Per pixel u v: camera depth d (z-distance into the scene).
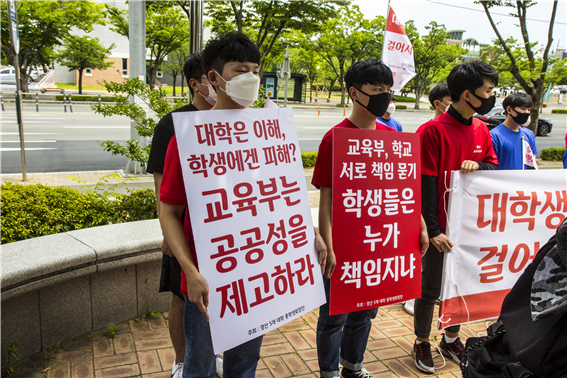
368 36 25.30
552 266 1.49
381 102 2.05
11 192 3.17
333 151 2.04
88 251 2.47
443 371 2.57
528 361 1.44
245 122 1.72
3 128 12.98
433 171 2.42
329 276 2.05
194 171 1.57
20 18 19.03
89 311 2.66
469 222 2.51
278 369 2.47
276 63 26.58
